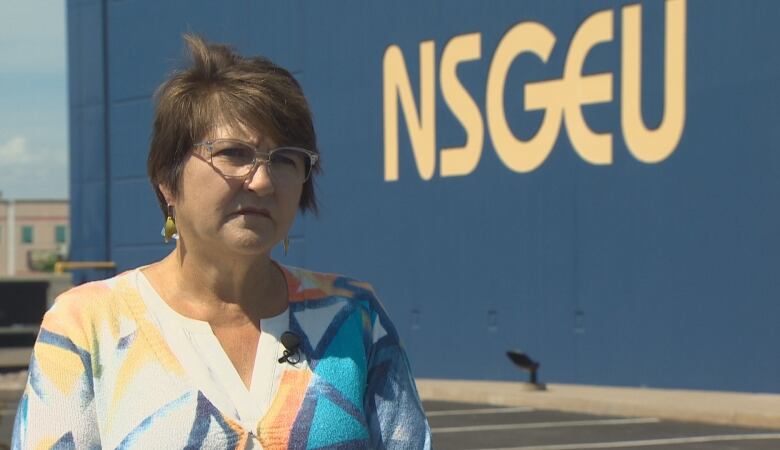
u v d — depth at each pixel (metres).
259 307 2.62
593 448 13.95
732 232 18.66
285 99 2.54
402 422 2.69
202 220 2.51
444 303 22.92
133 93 29.84
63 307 2.54
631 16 19.95
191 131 2.50
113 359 2.49
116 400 2.46
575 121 20.84
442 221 22.97
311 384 2.56
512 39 21.81
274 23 26.23
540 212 21.38
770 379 18.16
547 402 18.52
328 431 2.52
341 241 24.81
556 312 21.08
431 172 23.17
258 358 2.56
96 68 30.80
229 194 2.49
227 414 2.47
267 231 2.53
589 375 20.55
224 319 2.58
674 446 13.98
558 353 21.05
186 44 2.60
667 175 19.50
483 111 22.33
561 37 21.05
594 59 20.53
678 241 19.34
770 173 18.19
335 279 2.75
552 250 21.19
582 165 20.72
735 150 18.62
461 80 22.66
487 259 22.22
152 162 2.59
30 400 2.47
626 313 20.06
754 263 18.38
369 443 2.61
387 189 23.97
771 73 18.16
